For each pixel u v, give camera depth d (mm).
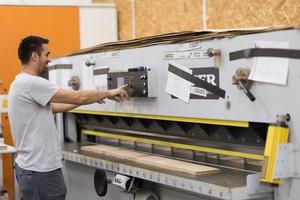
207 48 1857
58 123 3242
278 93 1577
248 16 2930
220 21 3166
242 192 1583
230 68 1755
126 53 2414
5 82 4070
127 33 4297
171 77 2078
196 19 3398
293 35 1521
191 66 1957
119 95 2330
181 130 2275
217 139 2064
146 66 2248
